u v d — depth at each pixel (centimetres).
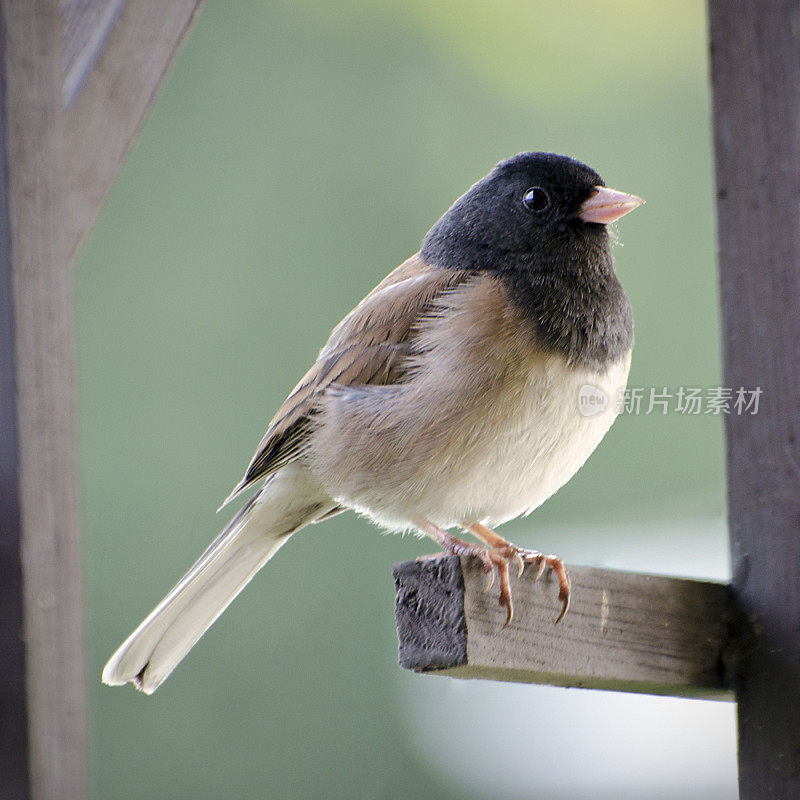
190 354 1145
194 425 1126
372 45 1213
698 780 936
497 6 1220
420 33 1218
